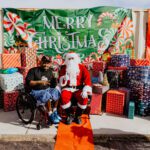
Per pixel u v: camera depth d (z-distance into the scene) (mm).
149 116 5699
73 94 5148
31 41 6910
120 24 7012
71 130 4707
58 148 4102
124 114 5809
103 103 6184
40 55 6988
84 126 4914
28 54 6430
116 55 6395
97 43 7023
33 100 4848
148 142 4422
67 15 6871
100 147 4184
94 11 6910
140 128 4891
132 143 4359
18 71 6574
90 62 7066
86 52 7043
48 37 6930
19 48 6910
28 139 4434
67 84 5188
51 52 6992
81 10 6887
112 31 7008
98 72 6551
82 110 5043
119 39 7047
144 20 7027
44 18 6859
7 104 6039
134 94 5836
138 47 7117
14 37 6879
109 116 5652
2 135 4477
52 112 4973
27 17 6836
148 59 7105
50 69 5547
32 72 5312
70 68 5141
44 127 4898
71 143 4250
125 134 4566
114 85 6324
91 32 6969
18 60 6480
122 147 4195
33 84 5160
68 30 6934
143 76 5656
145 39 7086
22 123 5137
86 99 4988
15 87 6148
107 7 6934
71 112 5352
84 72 5195
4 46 6891
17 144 4273
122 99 5676
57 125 5008
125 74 6273
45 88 5270
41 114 4949
